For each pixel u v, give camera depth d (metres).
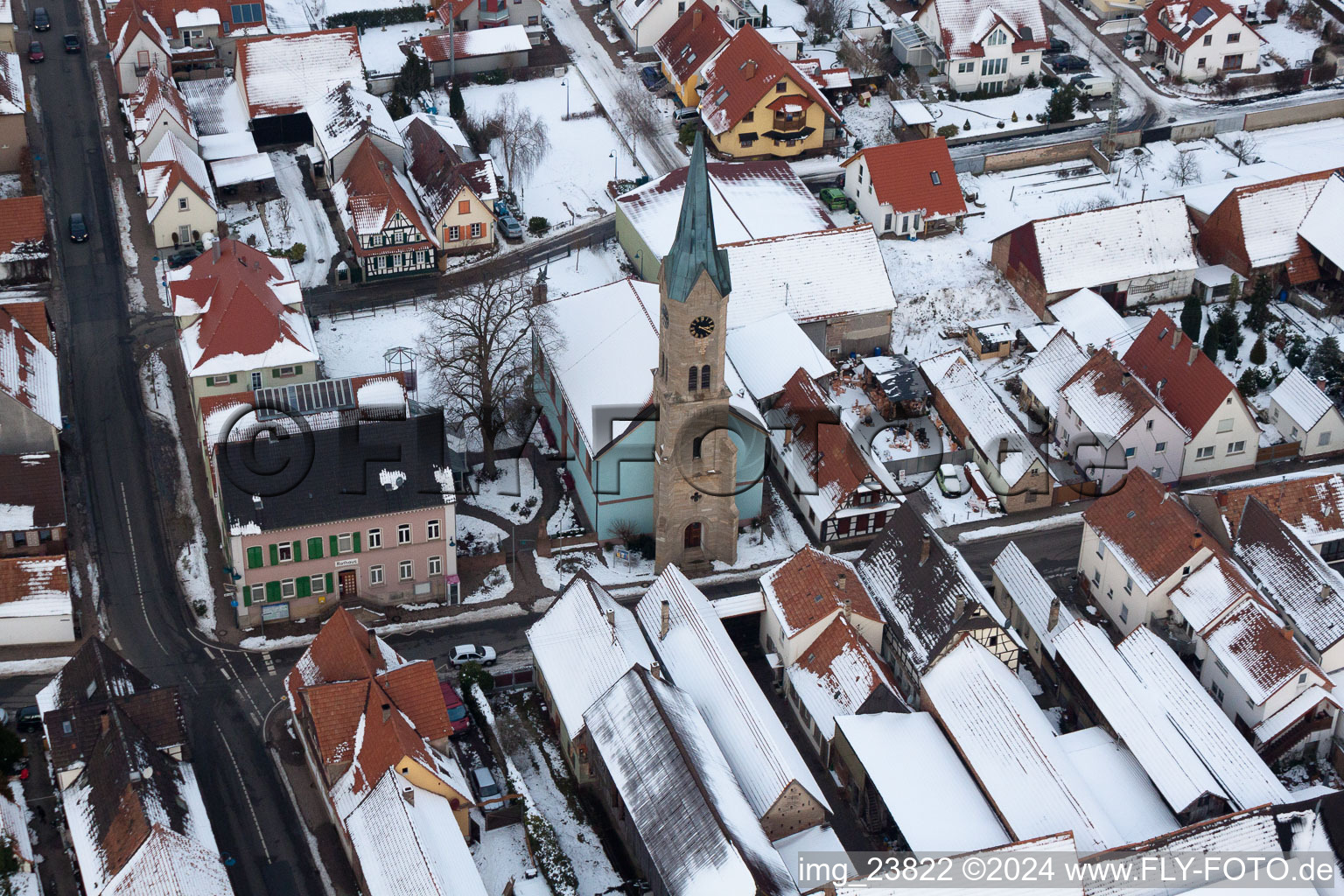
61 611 112.62
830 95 186.88
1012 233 155.00
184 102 172.00
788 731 109.69
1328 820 95.06
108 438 133.25
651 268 151.00
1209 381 130.62
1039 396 139.38
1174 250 154.50
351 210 154.00
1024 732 98.81
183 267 147.00
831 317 144.75
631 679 99.69
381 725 96.25
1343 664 110.56
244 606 115.44
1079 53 197.38
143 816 90.12
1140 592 113.75
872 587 115.06
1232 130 182.62
